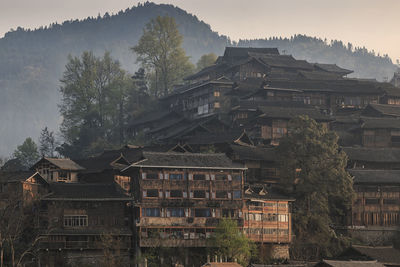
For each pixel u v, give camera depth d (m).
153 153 103.38
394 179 122.56
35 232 96.44
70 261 95.94
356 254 102.06
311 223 111.94
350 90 168.62
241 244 97.50
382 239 118.56
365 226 120.31
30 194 99.75
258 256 103.31
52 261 93.94
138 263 94.69
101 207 100.81
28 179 99.81
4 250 90.50
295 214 111.88
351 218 119.75
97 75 178.88
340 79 182.75
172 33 191.75
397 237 118.81
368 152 134.38
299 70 190.62
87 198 99.31
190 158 104.44
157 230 99.38
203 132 145.62
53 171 114.50
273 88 161.12
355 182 120.31
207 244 100.25
